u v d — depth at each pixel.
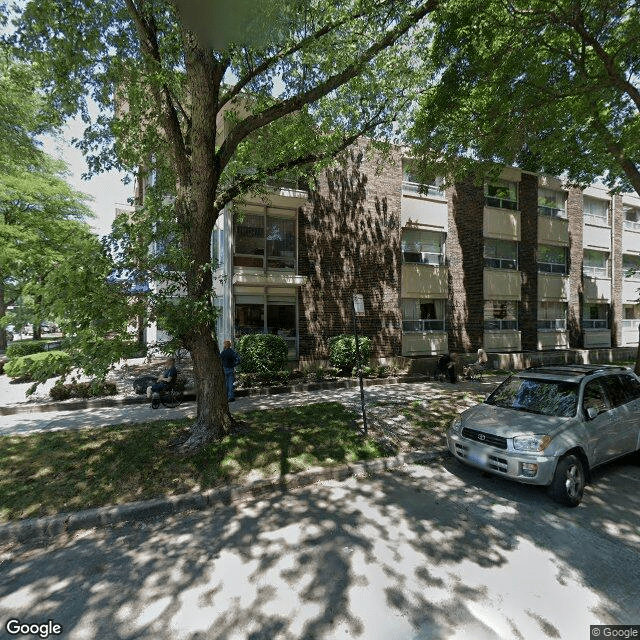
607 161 11.54
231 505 4.41
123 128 7.36
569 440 4.33
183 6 4.89
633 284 21.81
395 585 2.98
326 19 5.83
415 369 13.82
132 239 5.04
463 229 15.85
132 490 4.50
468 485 4.88
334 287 13.68
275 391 10.31
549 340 18.25
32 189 13.62
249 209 12.66
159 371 12.80
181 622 2.66
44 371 4.83
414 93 8.84
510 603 2.77
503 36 8.41
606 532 3.74
